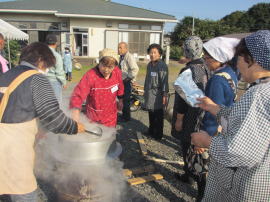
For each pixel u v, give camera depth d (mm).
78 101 2668
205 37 30766
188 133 2750
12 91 1805
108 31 19312
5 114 1822
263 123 1268
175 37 33250
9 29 9633
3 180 1863
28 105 1814
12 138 1815
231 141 1307
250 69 1369
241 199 1451
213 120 2322
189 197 3059
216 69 2391
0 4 20234
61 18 19047
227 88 2244
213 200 1717
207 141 1540
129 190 3117
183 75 2275
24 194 1906
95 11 19672
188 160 2590
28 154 1887
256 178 1382
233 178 1516
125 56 5531
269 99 1267
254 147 1277
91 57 19422
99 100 2816
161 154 4219
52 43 4391
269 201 1397
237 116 1335
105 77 2764
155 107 4562
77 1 23312
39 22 19062
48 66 2010
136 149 4371
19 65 1947
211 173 1744
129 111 5895
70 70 12305
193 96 2109
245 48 1358
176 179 3455
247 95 1334
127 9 21750
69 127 1942
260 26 37281
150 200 2955
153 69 4496
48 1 22344
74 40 19234
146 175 3518
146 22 19734
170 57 26812
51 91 1894
